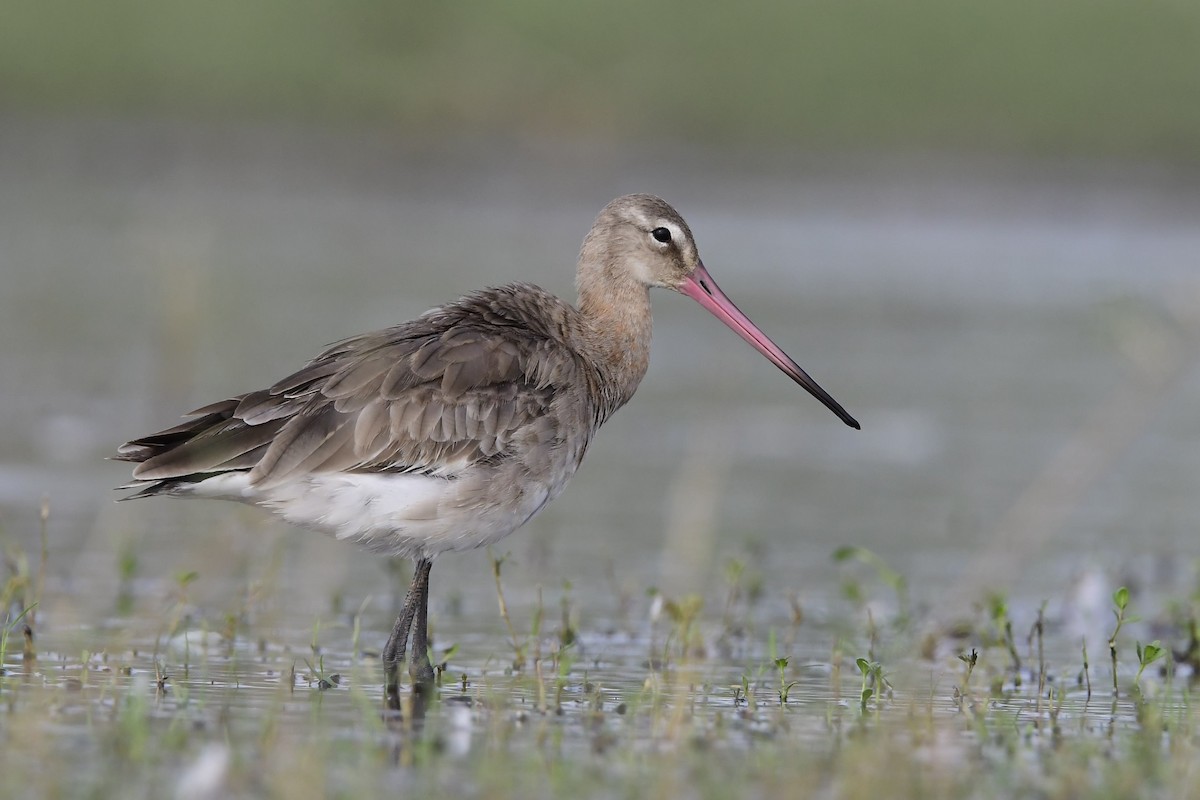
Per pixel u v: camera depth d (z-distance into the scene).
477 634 12.22
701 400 20.67
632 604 13.18
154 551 14.05
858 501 16.67
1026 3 34.22
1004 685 11.23
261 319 22.47
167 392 19.11
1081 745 9.45
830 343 23.50
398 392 10.59
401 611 10.88
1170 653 11.23
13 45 32.78
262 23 33.81
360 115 33.59
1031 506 15.42
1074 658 12.12
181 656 11.16
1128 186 32.91
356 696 10.14
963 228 31.56
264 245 27.56
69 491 15.62
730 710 10.20
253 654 11.32
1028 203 32.44
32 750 8.61
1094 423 17.11
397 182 32.44
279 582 13.28
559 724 9.68
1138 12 34.03
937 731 9.75
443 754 8.91
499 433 10.80
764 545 15.05
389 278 25.45
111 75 33.12
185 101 33.25
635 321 12.19
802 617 12.97
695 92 33.50
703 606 12.80
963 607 13.30
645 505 16.30
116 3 33.34
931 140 33.31
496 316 11.31
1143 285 26.62
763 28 33.84
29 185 30.73
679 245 12.34
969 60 33.78
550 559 14.43
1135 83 33.75
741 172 32.72
